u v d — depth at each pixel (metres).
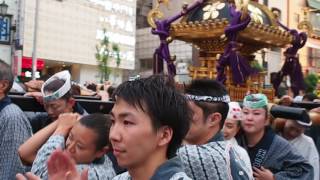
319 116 4.43
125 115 1.52
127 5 36.34
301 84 6.85
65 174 1.45
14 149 2.89
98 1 34.09
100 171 2.33
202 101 2.47
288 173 3.33
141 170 1.55
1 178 2.86
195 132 2.48
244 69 5.35
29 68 29.55
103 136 2.33
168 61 6.21
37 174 2.30
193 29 5.78
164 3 6.34
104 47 34.03
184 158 2.22
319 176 4.26
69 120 2.66
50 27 31.09
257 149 3.45
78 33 33.06
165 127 1.55
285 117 4.02
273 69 24.62
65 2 32.03
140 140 1.51
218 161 2.21
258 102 3.42
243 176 2.25
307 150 4.25
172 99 1.56
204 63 6.09
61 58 32.03
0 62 3.11
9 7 28.69
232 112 3.29
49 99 3.26
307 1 30.61
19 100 3.47
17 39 29.00
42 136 2.75
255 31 5.57
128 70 37.50
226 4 5.68
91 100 3.97
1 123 2.90
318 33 29.45
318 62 30.23
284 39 6.24
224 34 5.45
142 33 39.44
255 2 6.20
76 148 2.34
